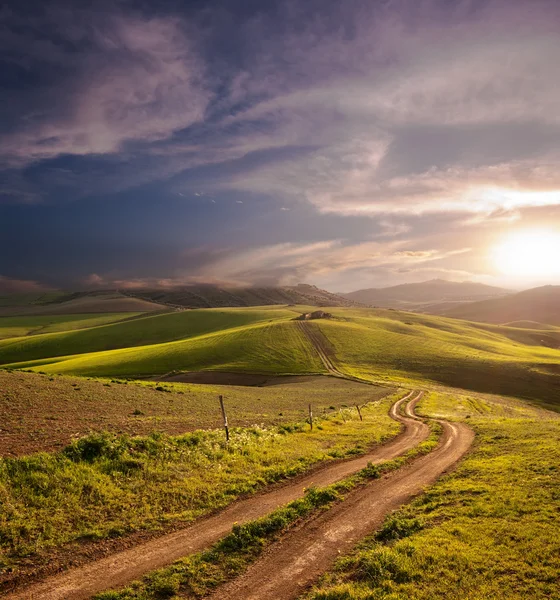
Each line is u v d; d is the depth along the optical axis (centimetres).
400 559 1120
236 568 1166
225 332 14250
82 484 1620
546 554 1102
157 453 2050
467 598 941
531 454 2133
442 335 15538
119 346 15538
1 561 1140
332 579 1090
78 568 1155
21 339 16550
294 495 1744
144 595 1034
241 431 2831
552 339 19875
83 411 2997
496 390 8475
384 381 8475
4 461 1673
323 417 3966
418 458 2369
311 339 12638
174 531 1396
